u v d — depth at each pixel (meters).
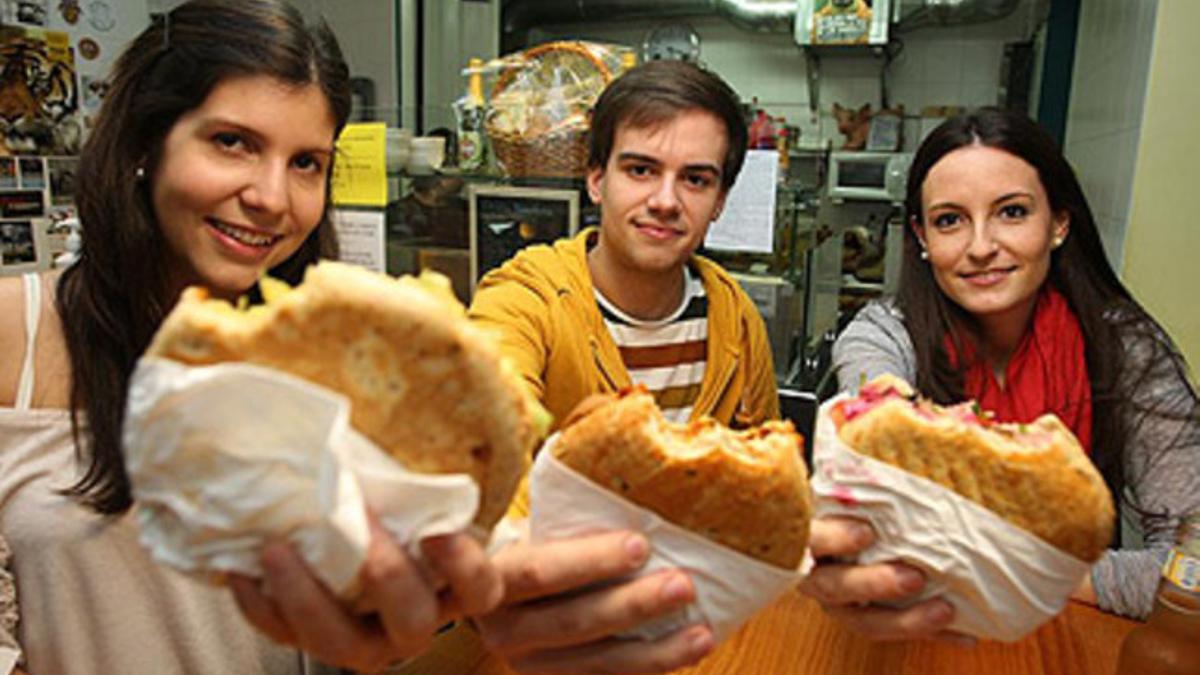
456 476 0.48
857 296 3.03
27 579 0.93
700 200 1.34
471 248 1.65
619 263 1.41
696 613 0.61
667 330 1.47
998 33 3.72
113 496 0.90
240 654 0.98
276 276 1.08
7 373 0.96
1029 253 1.22
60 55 1.72
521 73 1.54
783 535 0.60
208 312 0.46
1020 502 0.65
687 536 0.60
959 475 0.66
